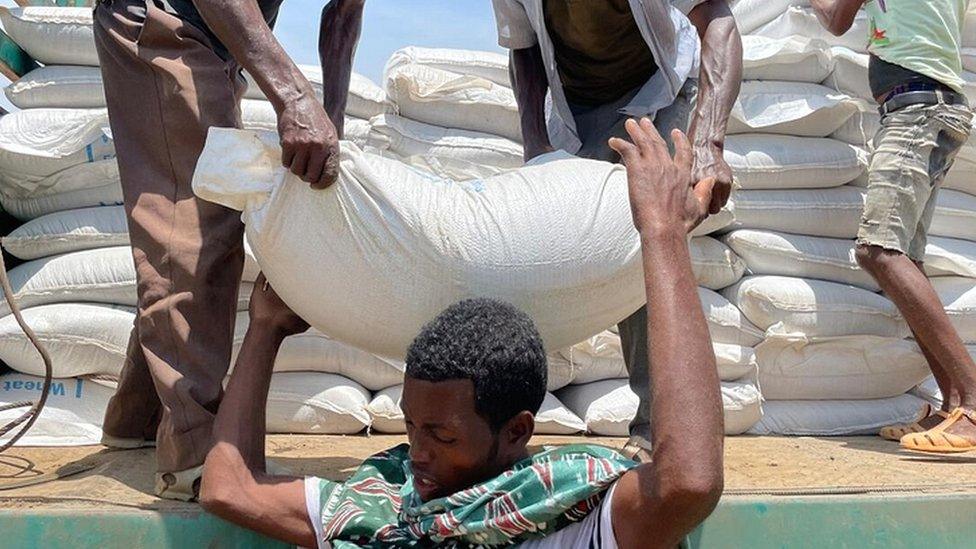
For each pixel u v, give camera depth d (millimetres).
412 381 1143
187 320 1610
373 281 1397
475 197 1427
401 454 1400
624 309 1526
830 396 2729
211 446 1376
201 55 1693
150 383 1950
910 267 2465
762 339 2678
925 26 2561
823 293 2680
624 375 2668
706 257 2701
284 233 1397
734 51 1891
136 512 1387
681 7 1963
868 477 1895
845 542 1503
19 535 1354
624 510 1106
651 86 2084
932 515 1539
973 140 2922
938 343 2408
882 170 2531
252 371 1446
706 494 1033
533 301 1425
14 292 2414
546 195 1439
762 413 2590
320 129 1365
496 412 1141
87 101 2586
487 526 1167
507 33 2162
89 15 2619
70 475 1779
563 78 2211
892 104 2582
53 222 2535
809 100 2801
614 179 1501
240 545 1372
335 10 1973
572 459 1171
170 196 1667
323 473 1866
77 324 2330
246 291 2479
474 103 2758
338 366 2512
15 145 2461
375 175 1388
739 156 2766
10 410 2289
